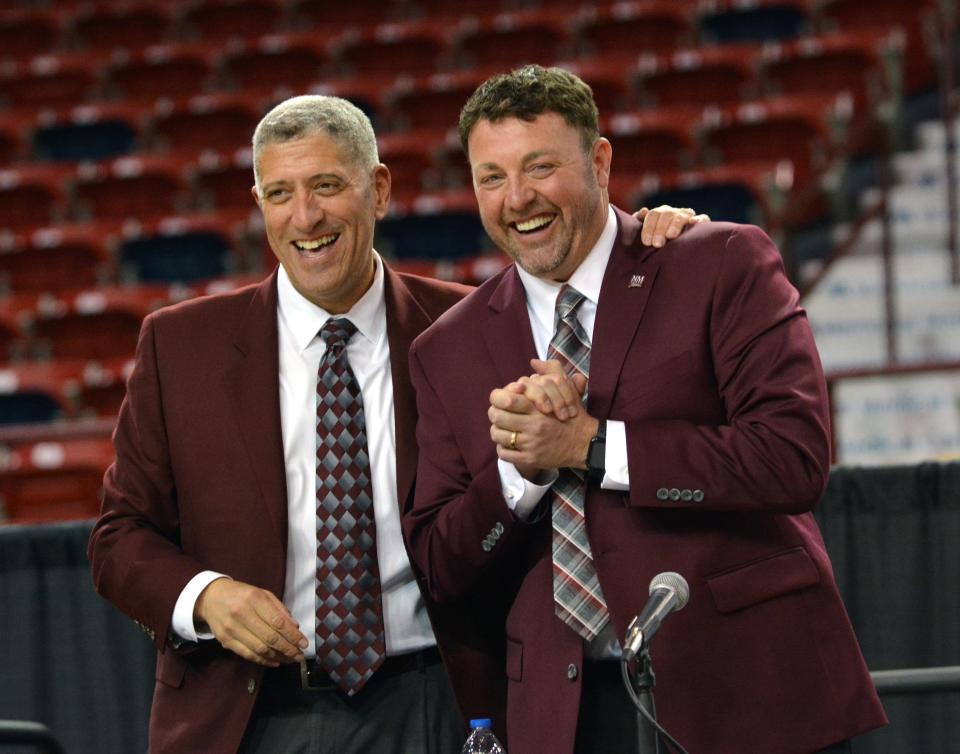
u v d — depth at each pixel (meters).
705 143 27.89
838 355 22.69
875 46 29.45
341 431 8.68
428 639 8.75
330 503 8.59
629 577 7.58
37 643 11.41
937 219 24.45
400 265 25.72
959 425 19.14
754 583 7.50
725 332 7.65
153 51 38.16
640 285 7.88
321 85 34.38
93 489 19.45
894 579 11.13
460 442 8.18
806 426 7.36
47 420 23.62
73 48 39.50
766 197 24.94
